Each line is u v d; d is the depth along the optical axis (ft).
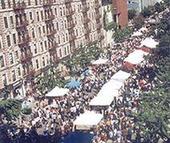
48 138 202.80
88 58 357.61
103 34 477.36
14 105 231.30
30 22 329.31
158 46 326.65
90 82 293.43
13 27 306.14
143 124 187.32
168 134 184.03
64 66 366.63
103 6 483.92
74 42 401.29
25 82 315.99
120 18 525.34
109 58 363.15
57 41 370.53
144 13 574.97
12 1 307.58
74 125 211.82
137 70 307.37
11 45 303.27
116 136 201.16
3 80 292.81
